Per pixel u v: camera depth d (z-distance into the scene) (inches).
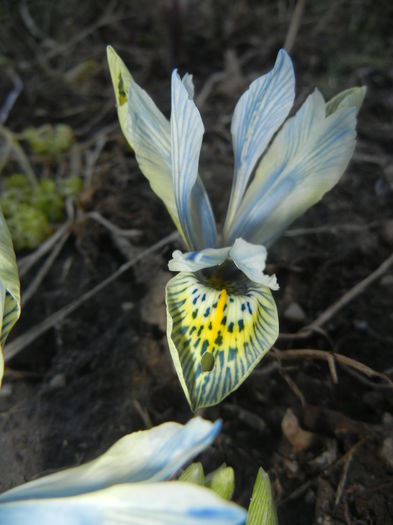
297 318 4.3
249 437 3.7
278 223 3.5
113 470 1.8
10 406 3.9
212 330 2.9
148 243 4.9
